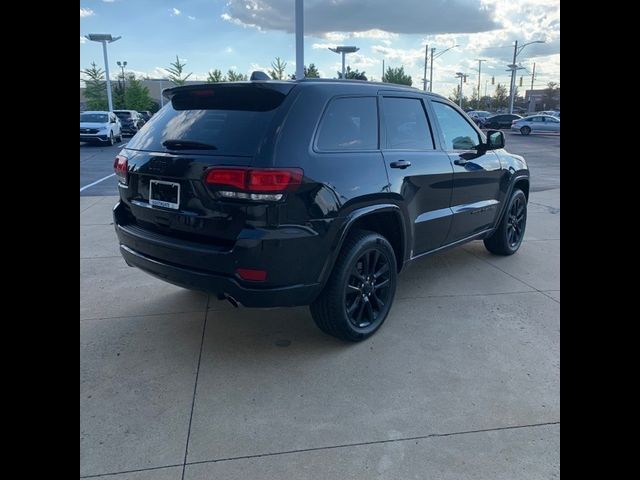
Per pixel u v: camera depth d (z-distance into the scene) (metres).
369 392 3.05
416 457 2.50
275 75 26.50
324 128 3.32
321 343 3.67
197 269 3.17
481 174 4.91
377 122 3.77
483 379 3.20
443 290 4.72
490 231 5.38
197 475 2.37
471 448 2.56
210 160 3.06
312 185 3.10
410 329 3.90
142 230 3.52
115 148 23.23
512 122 40.88
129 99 48.62
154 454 2.50
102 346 3.57
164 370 3.27
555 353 3.53
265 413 2.84
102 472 2.37
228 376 3.21
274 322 4.02
